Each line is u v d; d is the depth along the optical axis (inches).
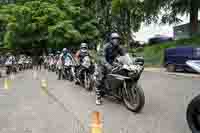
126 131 165.5
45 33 1314.0
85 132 164.4
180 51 541.3
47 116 203.0
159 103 243.3
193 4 743.7
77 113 211.3
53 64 744.3
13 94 305.6
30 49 1418.6
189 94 284.4
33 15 1325.0
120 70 219.5
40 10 1327.5
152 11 786.8
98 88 250.2
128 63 220.2
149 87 344.8
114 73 227.3
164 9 814.5
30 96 291.0
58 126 177.5
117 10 971.3
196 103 147.5
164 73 544.4
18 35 1328.7
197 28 783.1
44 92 320.2
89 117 198.8
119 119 192.4
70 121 188.9
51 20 1311.5
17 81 456.4
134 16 1009.5
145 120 189.2
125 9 964.6
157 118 193.8
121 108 227.5
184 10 793.6
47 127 175.8
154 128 170.7
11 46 1325.0
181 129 167.9
